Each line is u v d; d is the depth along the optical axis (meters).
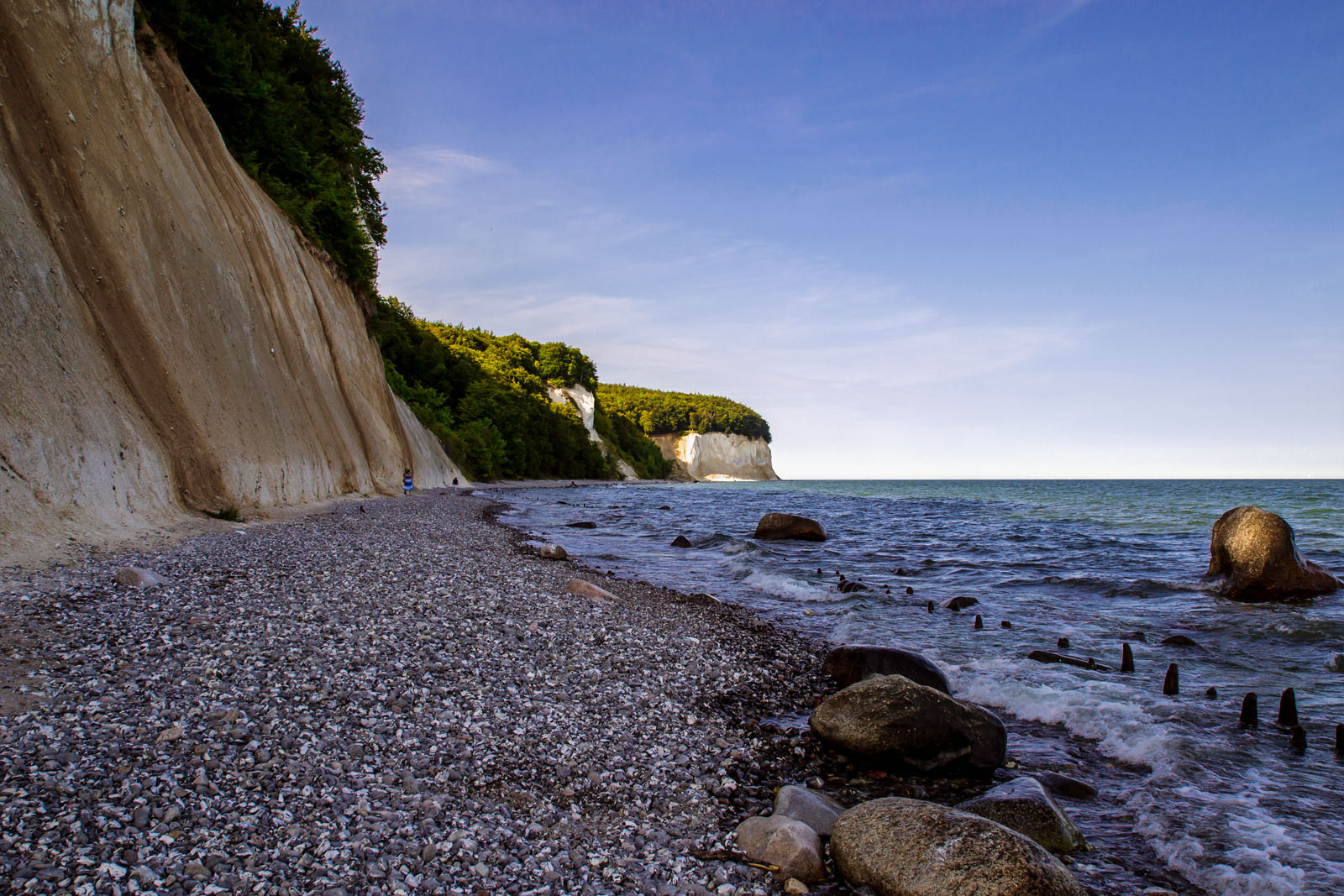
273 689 6.17
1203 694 8.04
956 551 23.36
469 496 49.81
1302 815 5.25
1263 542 14.10
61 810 3.95
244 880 3.56
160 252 17.52
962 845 4.17
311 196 35.91
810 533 27.02
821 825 4.96
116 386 14.38
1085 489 102.69
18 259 12.37
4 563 8.98
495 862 4.09
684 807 5.21
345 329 38.28
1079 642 10.70
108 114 17.02
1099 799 5.66
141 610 8.02
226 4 31.27
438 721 6.05
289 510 20.88
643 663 8.66
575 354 145.38
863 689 6.69
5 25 14.58
